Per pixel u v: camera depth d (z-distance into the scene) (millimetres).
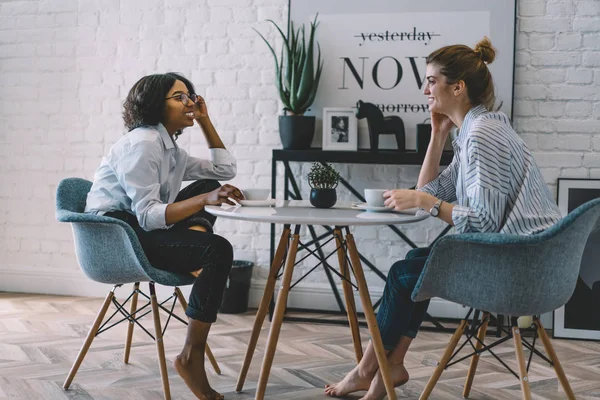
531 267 1877
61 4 4121
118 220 2232
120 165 2441
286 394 2492
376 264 3850
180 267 2381
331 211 2363
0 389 2463
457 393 2547
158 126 2578
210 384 2594
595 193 3520
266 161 3930
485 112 2221
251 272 3869
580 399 2510
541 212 2062
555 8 3562
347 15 3725
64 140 4160
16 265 4277
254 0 3889
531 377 2771
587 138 3570
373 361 2361
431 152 2658
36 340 3156
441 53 2281
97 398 2400
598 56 3547
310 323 3652
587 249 3461
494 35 3578
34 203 4230
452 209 2080
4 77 4223
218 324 3557
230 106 3949
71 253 4211
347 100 3740
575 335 3432
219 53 3949
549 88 3592
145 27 4027
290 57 3615
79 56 4113
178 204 2381
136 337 3258
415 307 2279
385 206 2350
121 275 2328
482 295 1950
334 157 3527
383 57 3703
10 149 4242
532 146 3617
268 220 2070
